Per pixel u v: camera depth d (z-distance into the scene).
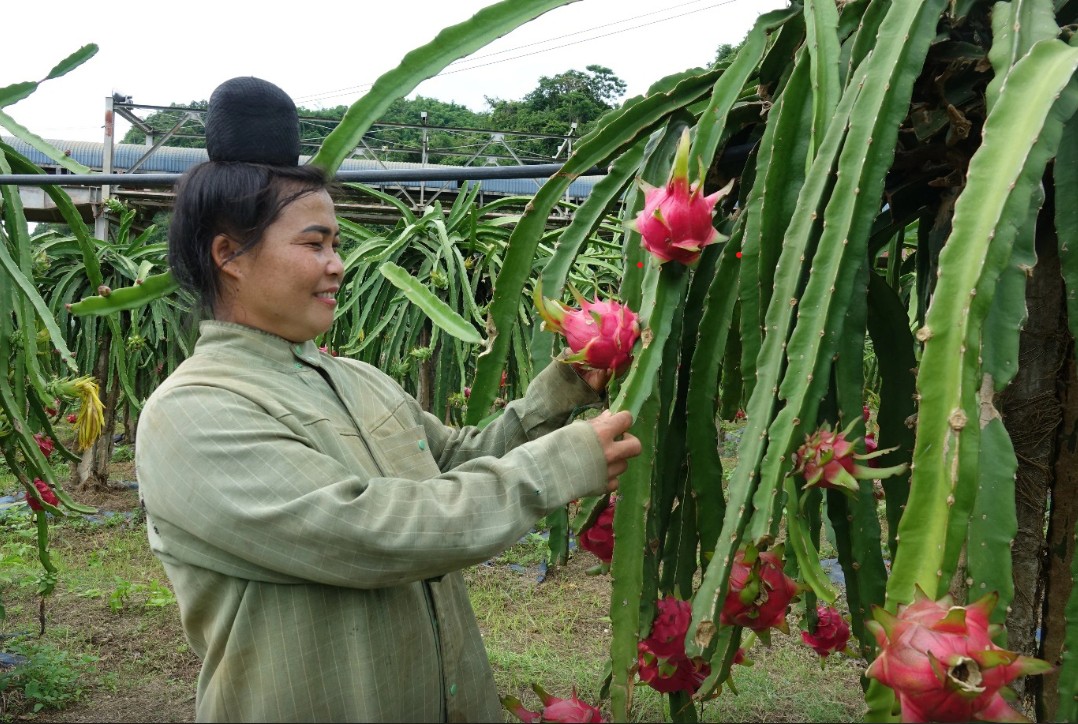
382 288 3.86
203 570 0.83
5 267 1.83
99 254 4.54
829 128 0.78
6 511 4.48
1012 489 0.65
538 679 2.45
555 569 3.56
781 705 2.22
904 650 0.52
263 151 0.90
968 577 0.64
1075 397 1.03
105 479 5.04
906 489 1.00
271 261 0.88
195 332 1.01
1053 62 0.62
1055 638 1.04
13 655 2.71
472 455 1.03
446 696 0.93
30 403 2.27
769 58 0.96
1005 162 0.59
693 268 0.98
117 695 2.50
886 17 0.78
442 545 0.77
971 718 0.51
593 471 0.81
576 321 0.85
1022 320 0.64
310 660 0.80
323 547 0.77
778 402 0.77
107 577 3.55
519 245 1.03
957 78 0.87
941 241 1.01
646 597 0.92
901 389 1.00
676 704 0.99
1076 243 0.74
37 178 1.38
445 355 3.70
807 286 0.72
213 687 0.84
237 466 0.79
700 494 0.91
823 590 0.70
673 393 0.97
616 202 1.08
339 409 0.93
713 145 0.92
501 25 1.06
